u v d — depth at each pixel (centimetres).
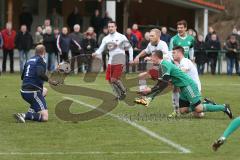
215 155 1831
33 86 2392
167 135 2161
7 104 2988
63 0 7269
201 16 8044
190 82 2525
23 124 2359
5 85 3969
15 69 5619
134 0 7250
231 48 5594
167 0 7438
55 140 2044
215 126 2369
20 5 7075
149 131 2239
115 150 1889
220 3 10781
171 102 3197
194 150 1902
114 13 6500
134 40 5250
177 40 2969
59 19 7081
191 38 2966
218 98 3484
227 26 10612
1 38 5097
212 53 5666
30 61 2389
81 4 7344
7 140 2034
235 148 1939
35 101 2406
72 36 5050
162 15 8000
